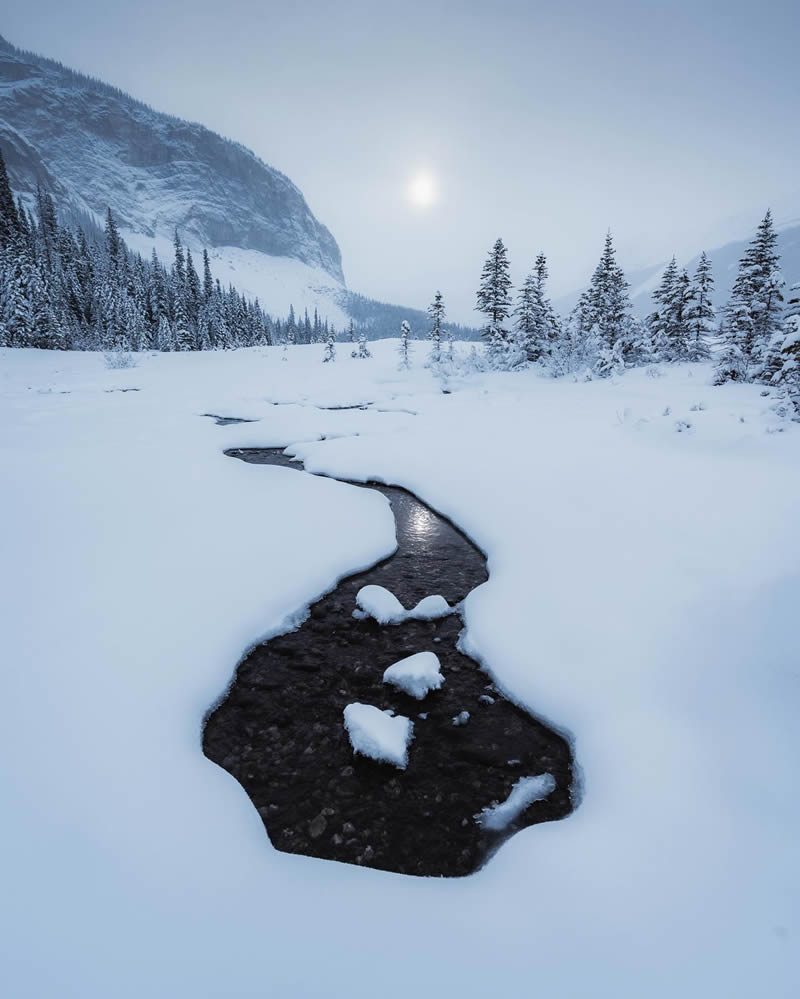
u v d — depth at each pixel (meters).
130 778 3.23
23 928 2.30
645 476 8.37
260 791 3.49
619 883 2.60
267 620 5.40
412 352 37.78
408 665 4.59
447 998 2.10
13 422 13.61
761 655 3.94
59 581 5.41
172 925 2.38
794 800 2.89
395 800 3.44
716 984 2.11
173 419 15.21
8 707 3.65
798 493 6.77
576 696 4.14
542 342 28.44
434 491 9.53
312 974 2.19
